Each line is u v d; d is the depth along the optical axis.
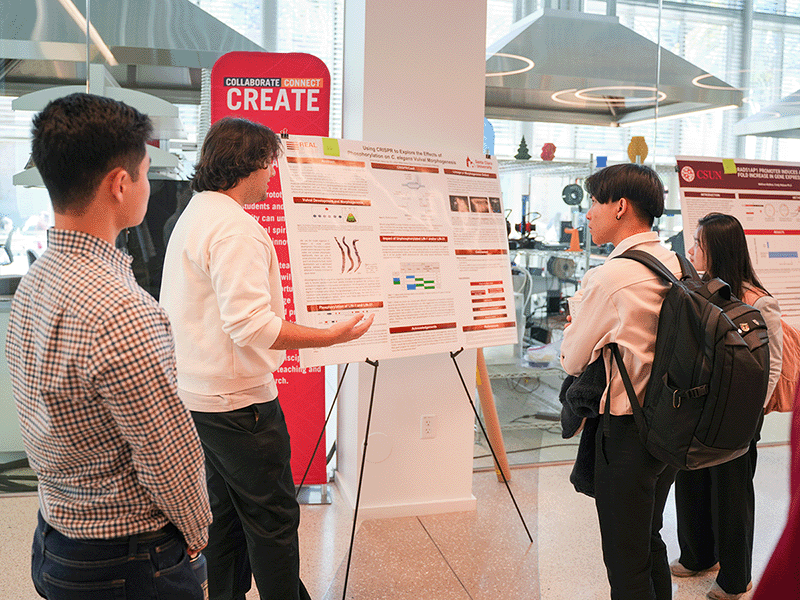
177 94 3.16
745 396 1.49
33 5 3.01
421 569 2.44
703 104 3.86
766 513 2.98
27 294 0.97
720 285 1.65
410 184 2.40
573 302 1.82
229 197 1.64
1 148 3.03
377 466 2.86
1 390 3.10
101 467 0.96
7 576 2.29
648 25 3.78
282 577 1.74
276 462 1.70
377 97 2.77
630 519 1.63
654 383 1.56
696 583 2.35
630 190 1.69
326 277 2.11
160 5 3.12
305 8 3.29
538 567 2.47
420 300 2.32
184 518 1.00
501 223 2.67
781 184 3.06
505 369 3.72
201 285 1.60
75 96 0.96
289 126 2.90
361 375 2.79
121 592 0.99
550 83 3.64
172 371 0.98
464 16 2.85
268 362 1.65
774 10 3.91
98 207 0.97
